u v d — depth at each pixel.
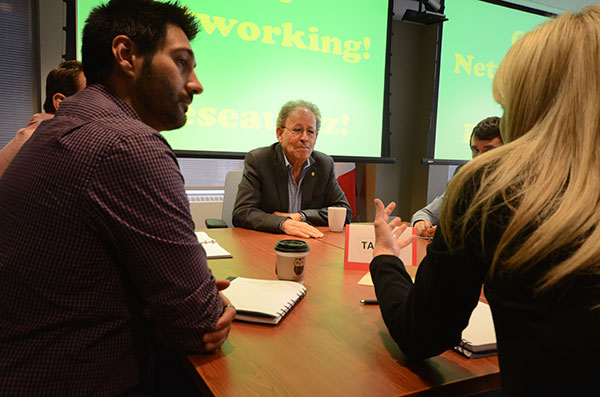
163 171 0.70
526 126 0.52
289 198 2.20
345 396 0.59
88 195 0.66
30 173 0.70
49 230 0.66
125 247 0.68
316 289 1.07
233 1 2.97
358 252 1.27
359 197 3.91
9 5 2.62
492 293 0.51
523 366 0.46
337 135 3.49
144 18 0.81
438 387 0.63
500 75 0.56
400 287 0.74
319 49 3.32
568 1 4.25
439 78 3.85
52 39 2.69
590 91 0.46
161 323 0.73
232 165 3.43
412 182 4.24
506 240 0.47
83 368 0.68
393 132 4.07
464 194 0.54
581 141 0.45
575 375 0.43
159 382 1.09
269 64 3.15
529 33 0.54
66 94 1.85
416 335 0.62
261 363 0.69
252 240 1.63
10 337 0.67
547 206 0.45
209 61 2.95
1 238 0.70
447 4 3.79
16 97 2.70
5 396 0.66
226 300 0.82
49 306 0.67
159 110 0.87
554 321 0.44
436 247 0.58
